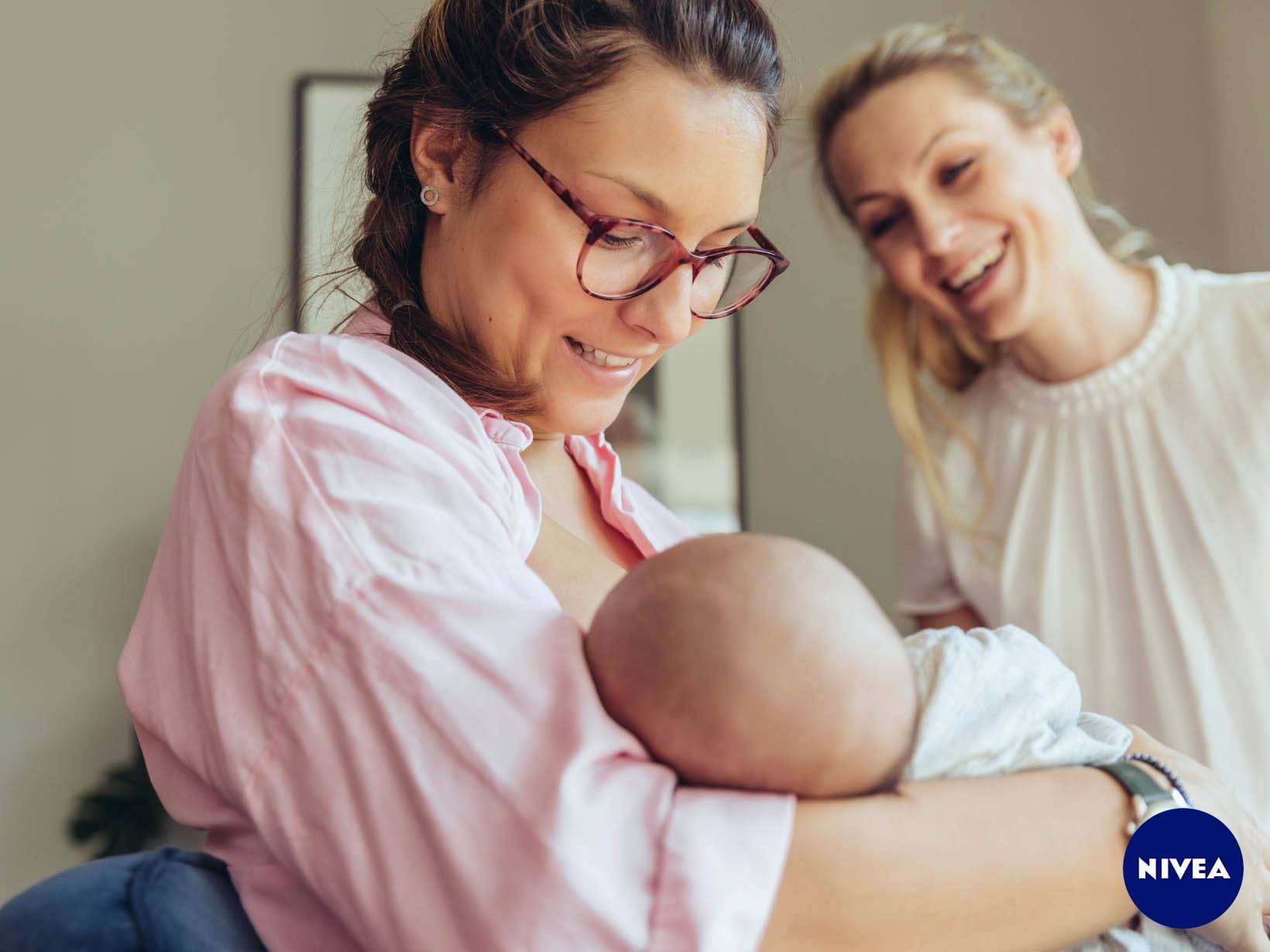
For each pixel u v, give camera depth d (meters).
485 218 0.74
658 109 0.69
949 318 1.60
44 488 2.64
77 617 2.60
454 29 0.77
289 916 0.56
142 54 2.74
